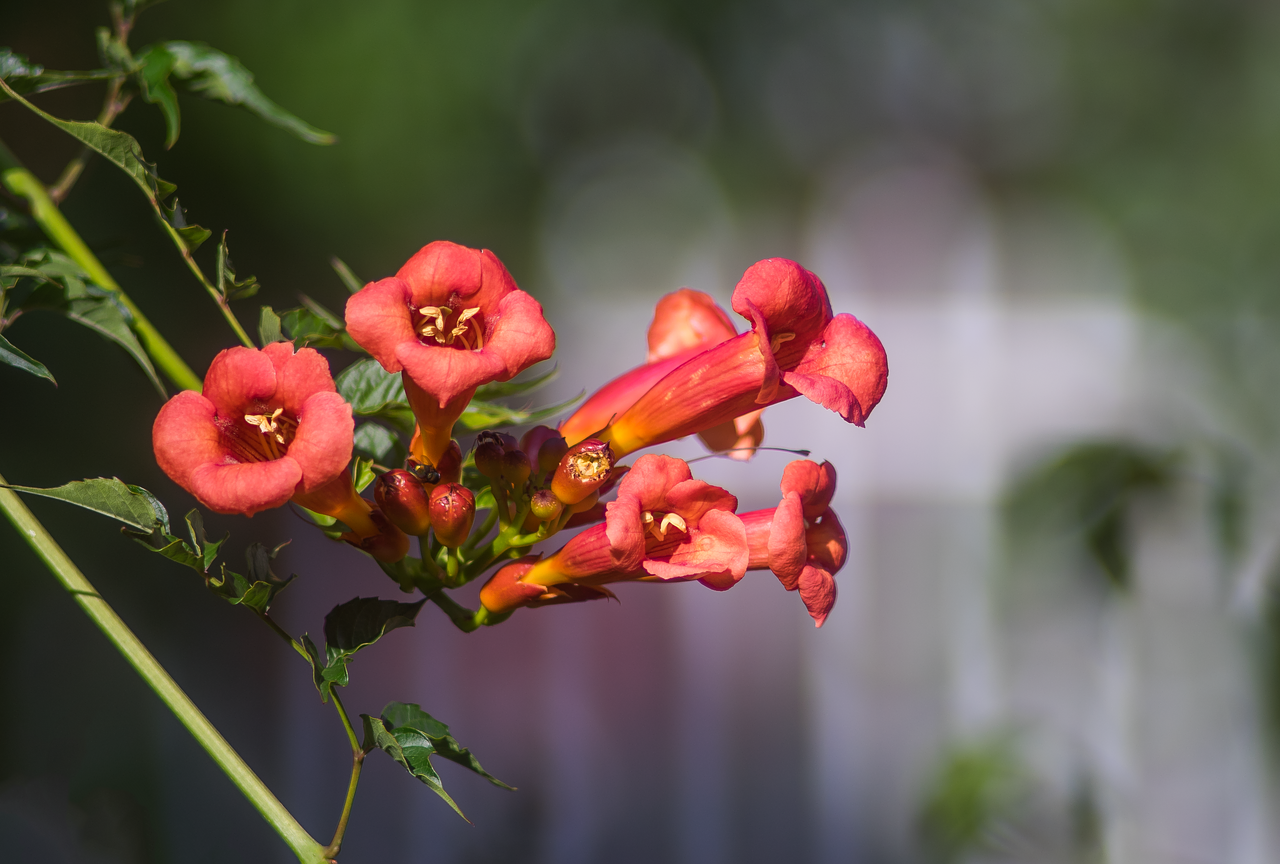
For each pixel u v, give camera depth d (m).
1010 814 4.61
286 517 11.04
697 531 1.92
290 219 10.23
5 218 2.49
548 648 11.79
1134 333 15.35
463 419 2.36
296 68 10.42
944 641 12.14
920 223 17.97
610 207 18.95
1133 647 5.15
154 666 1.83
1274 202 18.27
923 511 12.77
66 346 7.76
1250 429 11.62
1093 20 20.03
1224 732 5.34
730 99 19.94
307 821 10.20
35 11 8.11
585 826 11.18
